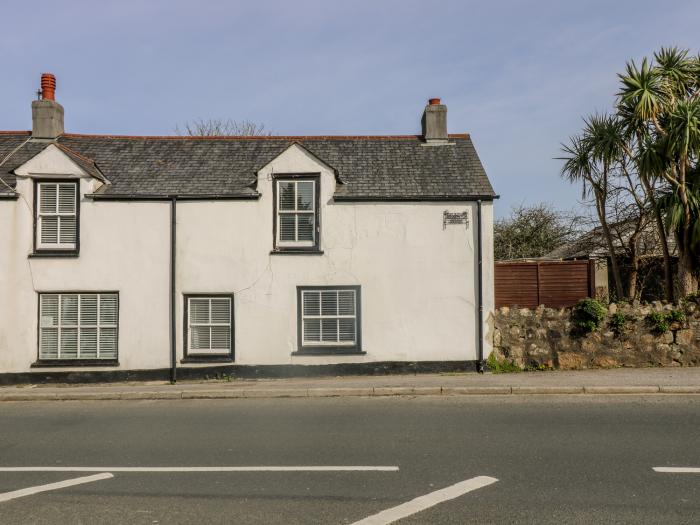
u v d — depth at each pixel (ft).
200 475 19.70
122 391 37.11
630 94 42.70
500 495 17.26
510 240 100.32
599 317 41.81
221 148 50.14
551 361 42.45
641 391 34.09
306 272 43.45
